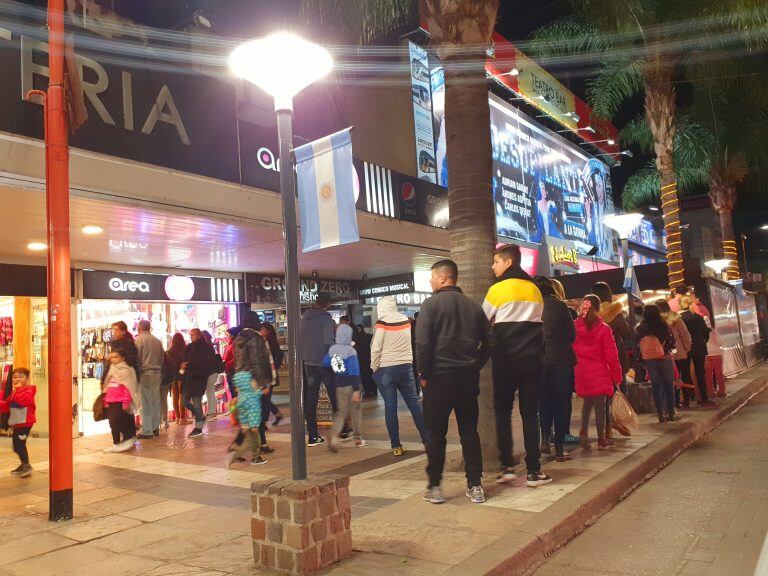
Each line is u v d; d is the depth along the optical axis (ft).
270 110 32.12
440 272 16.85
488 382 20.59
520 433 27.30
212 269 44.91
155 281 41.70
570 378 21.08
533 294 18.31
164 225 30.30
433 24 22.18
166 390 37.42
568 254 84.38
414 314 57.41
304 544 12.41
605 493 17.40
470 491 16.65
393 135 56.90
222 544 15.02
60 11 18.62
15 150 21.70
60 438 17.93
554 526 14.46
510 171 74.79
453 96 21.65
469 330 16.35
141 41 27.07
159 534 16.19
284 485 12.94
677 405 33.17
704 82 63.26
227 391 45.32
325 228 14.08
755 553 13.66
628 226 35.55
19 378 24.77
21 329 38.06
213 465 25.20
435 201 45.93
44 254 34.22
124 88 25.85
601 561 13.65
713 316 47.19
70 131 20.63
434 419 16.44
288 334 13.76
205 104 29.17
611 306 26.40
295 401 13.53
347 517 13.37
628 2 46.06
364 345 50.31
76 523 17.51
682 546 14.35
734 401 36.32
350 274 54.60
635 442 24.20
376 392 51.13
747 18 45.37
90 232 30.68
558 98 89.61
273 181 31.91
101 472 24.86
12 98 21.79
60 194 18.19
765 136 65.51
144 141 26.30
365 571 12.32
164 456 27.81
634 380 35.55
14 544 15.78
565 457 21.15
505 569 12.37
